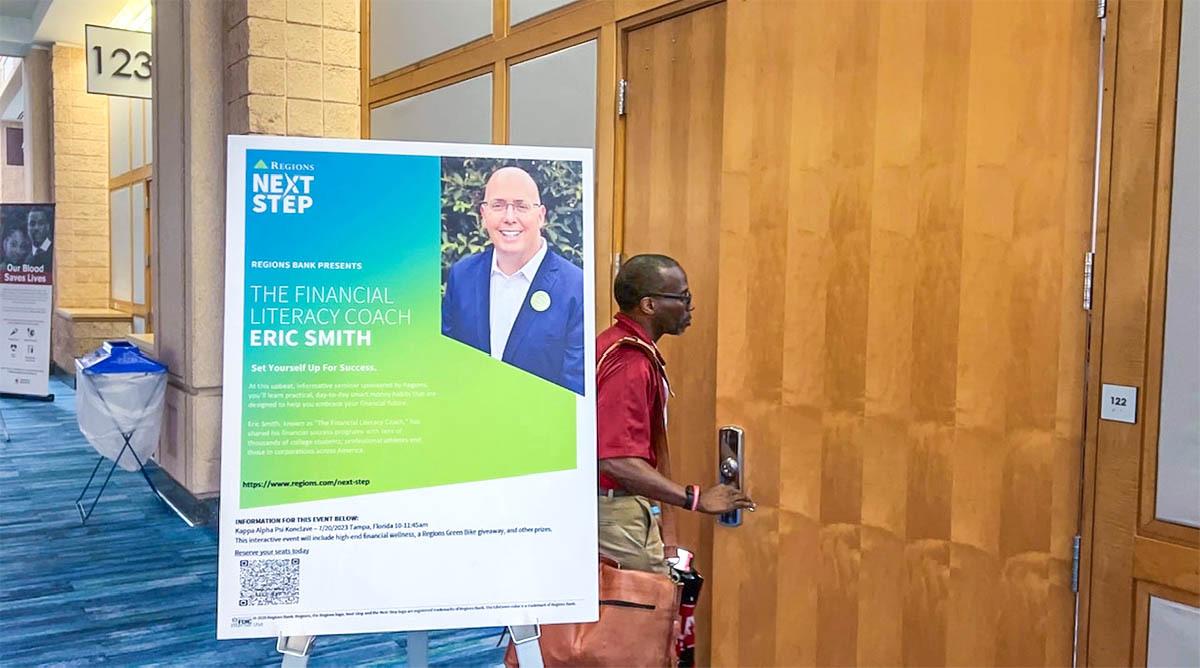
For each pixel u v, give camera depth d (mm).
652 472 2158
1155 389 1525
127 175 9945
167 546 4605
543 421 1615
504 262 1627
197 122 4719
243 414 1521
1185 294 1483
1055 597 1675
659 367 2240
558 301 1643
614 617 2084
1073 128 1635
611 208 2980
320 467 1533
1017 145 1708
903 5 1876
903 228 1887
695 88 2689
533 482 1602
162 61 5172
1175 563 1497
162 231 5277
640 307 2264
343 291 1563
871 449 1953
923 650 1872
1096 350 1603
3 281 8406
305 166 1573
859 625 1983
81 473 6277
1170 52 1497
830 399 2027
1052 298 1668
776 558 2146
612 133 2975
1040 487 1691
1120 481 1574
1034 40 1682
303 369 1540
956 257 1803
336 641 3461
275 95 4473
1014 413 1725
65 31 10016
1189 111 1473
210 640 3432
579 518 1609
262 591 1500
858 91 1958
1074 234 1639
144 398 4918
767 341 2152
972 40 1769
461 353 1595
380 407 1559
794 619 2109
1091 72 1609
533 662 1569
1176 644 1499
